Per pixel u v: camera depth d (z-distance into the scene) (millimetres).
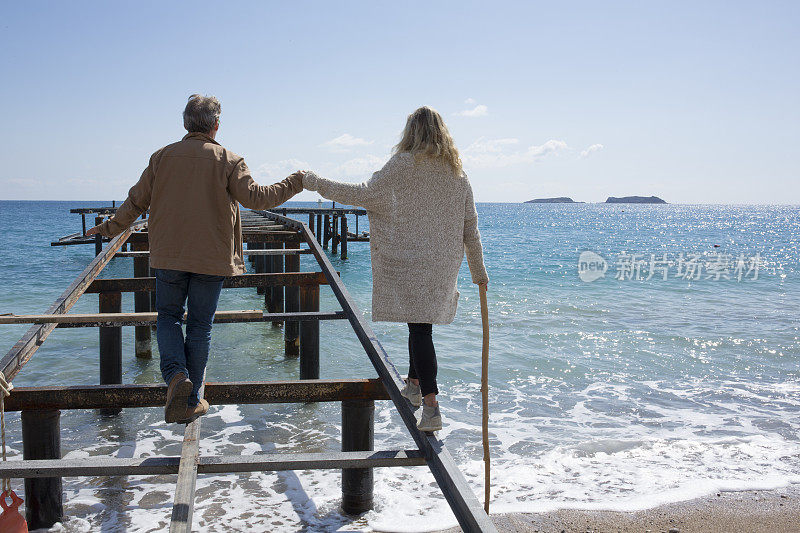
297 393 3525
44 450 3383
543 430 5520
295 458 2770
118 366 6051
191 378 2838
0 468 2570
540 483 4316
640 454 4930
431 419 2775
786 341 9531
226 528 3469
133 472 2658
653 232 63625
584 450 5016
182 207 2742
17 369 3467
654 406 6301
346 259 23625
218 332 9609
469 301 13234
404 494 3996
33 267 20297
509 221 94500
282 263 11359
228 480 4191
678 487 4254
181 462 2674
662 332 10117
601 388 6957
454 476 2473
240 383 3492
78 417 5645
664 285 16922
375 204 2635
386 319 2678
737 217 138125
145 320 3316
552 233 57812
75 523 3525
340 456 2818
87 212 22266
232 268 2861
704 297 14500
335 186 2625
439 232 2662
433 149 2637
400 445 5105
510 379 7262
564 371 7656
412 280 2648
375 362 3742
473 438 5285
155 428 5402
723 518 3785
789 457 4895
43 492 3428
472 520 2207
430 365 2775
